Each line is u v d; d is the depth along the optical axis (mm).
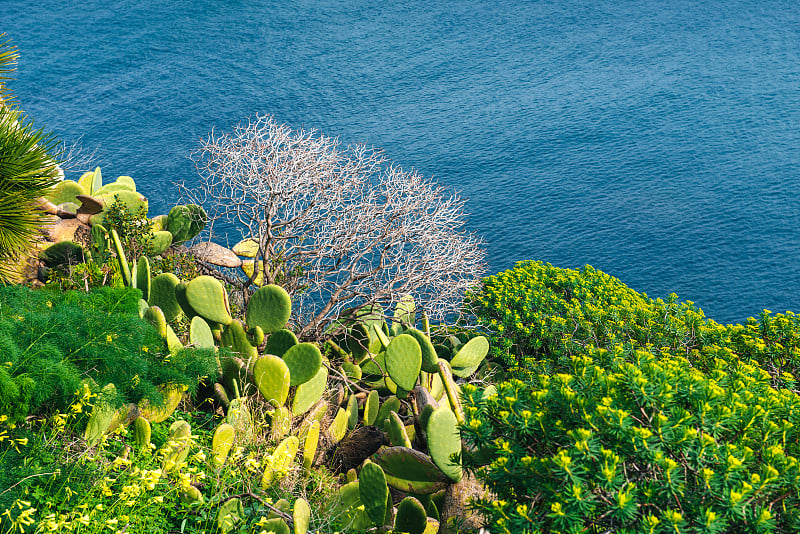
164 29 90250
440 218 9719
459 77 80500
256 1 101250
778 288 45281
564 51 86500
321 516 5223
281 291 6984
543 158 62156
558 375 4312
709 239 50219
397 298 9328
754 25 89312
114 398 4633
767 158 60406
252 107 72062
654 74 78688
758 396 4094
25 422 4539
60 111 68062
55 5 95938
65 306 5328
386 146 64938
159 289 7141
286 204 9414
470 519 5211
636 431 3537
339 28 94812
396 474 5535
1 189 6395
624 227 51938
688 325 8398
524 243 50625
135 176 53281
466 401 4508
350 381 8008
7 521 3568
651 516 3332
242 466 5098
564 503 3465
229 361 6246
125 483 4305
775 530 3395
